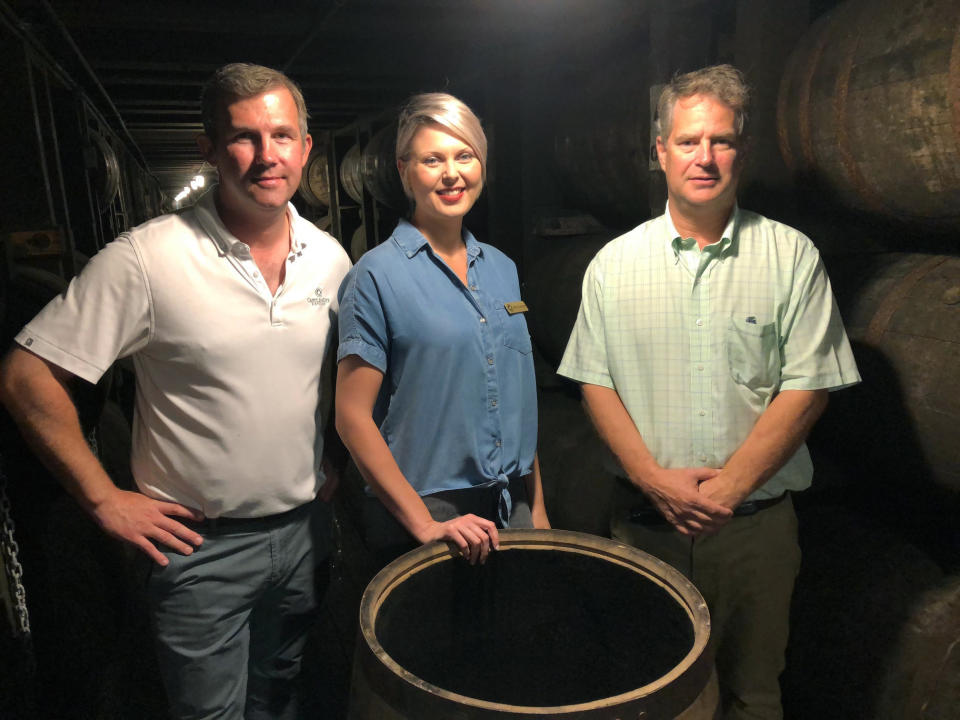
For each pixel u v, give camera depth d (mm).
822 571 2047
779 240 1656
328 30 4770
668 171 1645
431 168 1539
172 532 1541
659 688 1018
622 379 1781
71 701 2059
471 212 5652
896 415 1903
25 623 1771
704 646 1097
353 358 1557
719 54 2902
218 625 1660
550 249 4602
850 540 2076
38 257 3236
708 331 1675
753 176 2590
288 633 1871
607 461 1917
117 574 2484
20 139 3297
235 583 1651
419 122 1536
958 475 1799
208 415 1545
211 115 1468
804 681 1992
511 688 1318
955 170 1820
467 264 1684
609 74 3715
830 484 2287
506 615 1422
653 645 1259
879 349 1967
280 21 4684
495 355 1655
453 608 1388
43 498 2074
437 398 1590
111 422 3738
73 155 5445
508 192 4992
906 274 2033
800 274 1640
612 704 981
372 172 6059
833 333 1649
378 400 1678
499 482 1675
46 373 1450
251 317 1535
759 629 1793
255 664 1919
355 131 8711
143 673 2451
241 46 5762
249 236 1565
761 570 1749
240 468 1572
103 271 1446
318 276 1646
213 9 4598
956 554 1950
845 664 1890
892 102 1914
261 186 1473
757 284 1648
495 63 4953
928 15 1847
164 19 4547
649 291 1724
